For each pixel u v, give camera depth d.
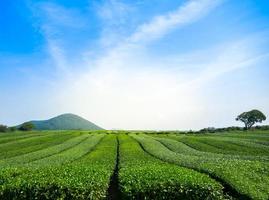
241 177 28.28
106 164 36.22
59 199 21.23
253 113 172.25
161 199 21.81
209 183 22.66
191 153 53.41
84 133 106.88
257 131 120.25
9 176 25.33
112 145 65.56
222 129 132.75
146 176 23.75
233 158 46.00
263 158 46.16
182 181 22.41
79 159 42.62
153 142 71.44
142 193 21.72
